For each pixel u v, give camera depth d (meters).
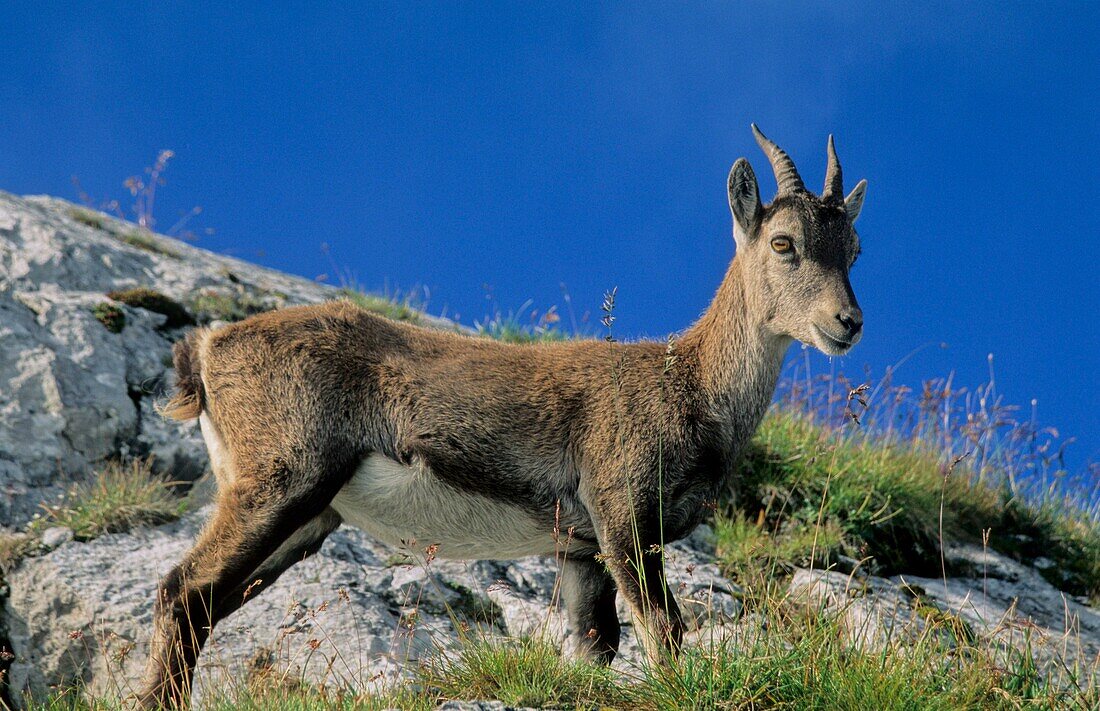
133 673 13.59
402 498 12.42
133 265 23.19
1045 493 21.97
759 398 12.88
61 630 14.33
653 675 10.72
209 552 11.86
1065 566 20.34
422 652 13.50
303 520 12.06
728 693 10.23
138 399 18.92
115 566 15.01
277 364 12.30
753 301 12.81
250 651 13.35
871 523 18.72
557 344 13.30
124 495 16.50
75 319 19.50
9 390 17.75
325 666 12.95
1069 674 11.32
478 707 9.98
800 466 19.34
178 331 21.08
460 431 12.24
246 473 12.10
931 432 22.36
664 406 12.35
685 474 12.28
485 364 12.63
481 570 15.94
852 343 12.27
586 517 12.41
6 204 23.67
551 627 14.48
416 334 13.00
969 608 16.89
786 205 12.77
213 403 12.55
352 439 12.27
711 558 17.25
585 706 10.41
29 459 17.03
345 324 12.69
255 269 27.91
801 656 10.52
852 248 12.98
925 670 10.95
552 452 12.33
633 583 11.78
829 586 15.62
